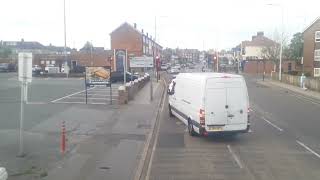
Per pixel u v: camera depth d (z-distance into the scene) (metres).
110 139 18.50
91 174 13.02
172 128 22.19
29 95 36.50
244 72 100.75
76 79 61.69
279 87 55.22
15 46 142.62
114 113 26.47
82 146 16.95
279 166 14.55
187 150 17.06
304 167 14.43
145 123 22.91
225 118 18.77
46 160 14.54
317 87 48.81
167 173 13.59
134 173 13.22
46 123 22.06
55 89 43.06
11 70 83.06
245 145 18.09
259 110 30.00
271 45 99.94
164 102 34.78
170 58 156.50
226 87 18.77
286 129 22.16
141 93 41.53
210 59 139.25
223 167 14.38
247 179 12.95
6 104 29.97
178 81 23.59
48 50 139.75
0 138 18.02
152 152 16.66
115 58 67.81
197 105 19.20
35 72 70.94
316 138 19.77
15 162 14.15
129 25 96.38
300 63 90.19
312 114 28.17
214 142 18.69
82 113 26.05
